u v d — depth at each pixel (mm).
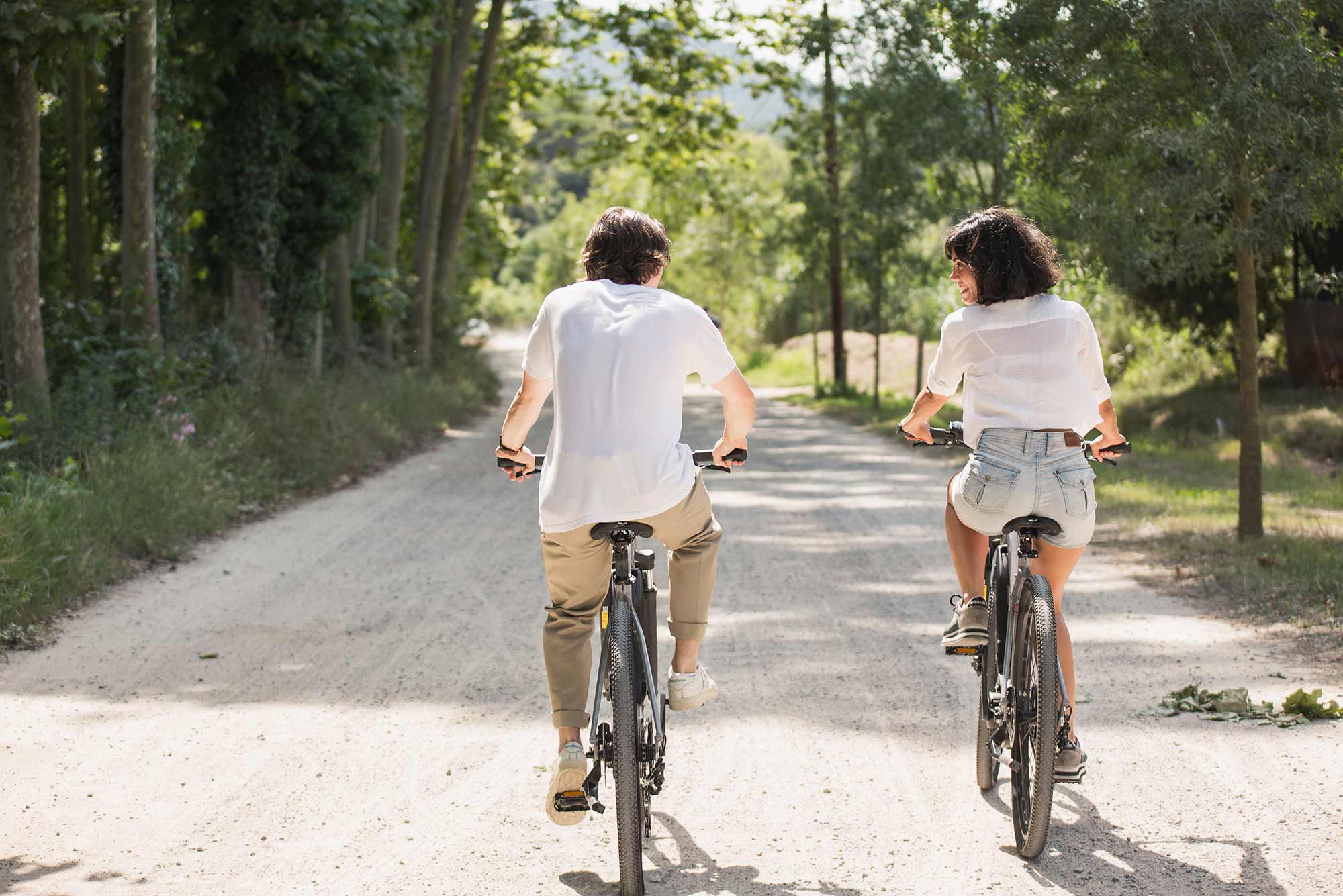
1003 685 4188
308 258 19844
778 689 6004
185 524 10031
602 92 32531
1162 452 16750
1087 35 9312
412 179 31578
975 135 19812
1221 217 9469
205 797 4609
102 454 10195
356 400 18156
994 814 4375
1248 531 9523
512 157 36531
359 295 24438
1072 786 4594
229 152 17688
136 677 6234
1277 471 14250
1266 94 8547
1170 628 7012
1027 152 10453
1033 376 4043
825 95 29391
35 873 3924
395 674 6328
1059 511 4039
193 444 12312
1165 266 9609
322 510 12117
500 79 32469
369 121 18875
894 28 19891
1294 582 7754
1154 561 9047
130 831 4285
